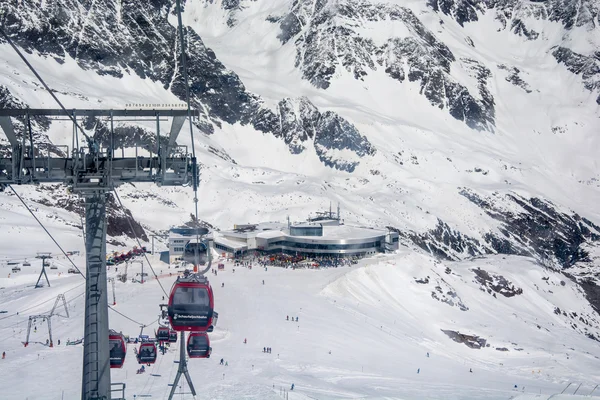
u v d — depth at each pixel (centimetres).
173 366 7488
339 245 16638
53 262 14450
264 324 10388
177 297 3284
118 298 11106
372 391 7219
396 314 13138
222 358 8156
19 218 18212
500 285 18400
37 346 8125
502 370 11231
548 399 4941
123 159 2609
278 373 7675
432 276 15100
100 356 2508
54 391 6259
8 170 2506
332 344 9862
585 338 15550
